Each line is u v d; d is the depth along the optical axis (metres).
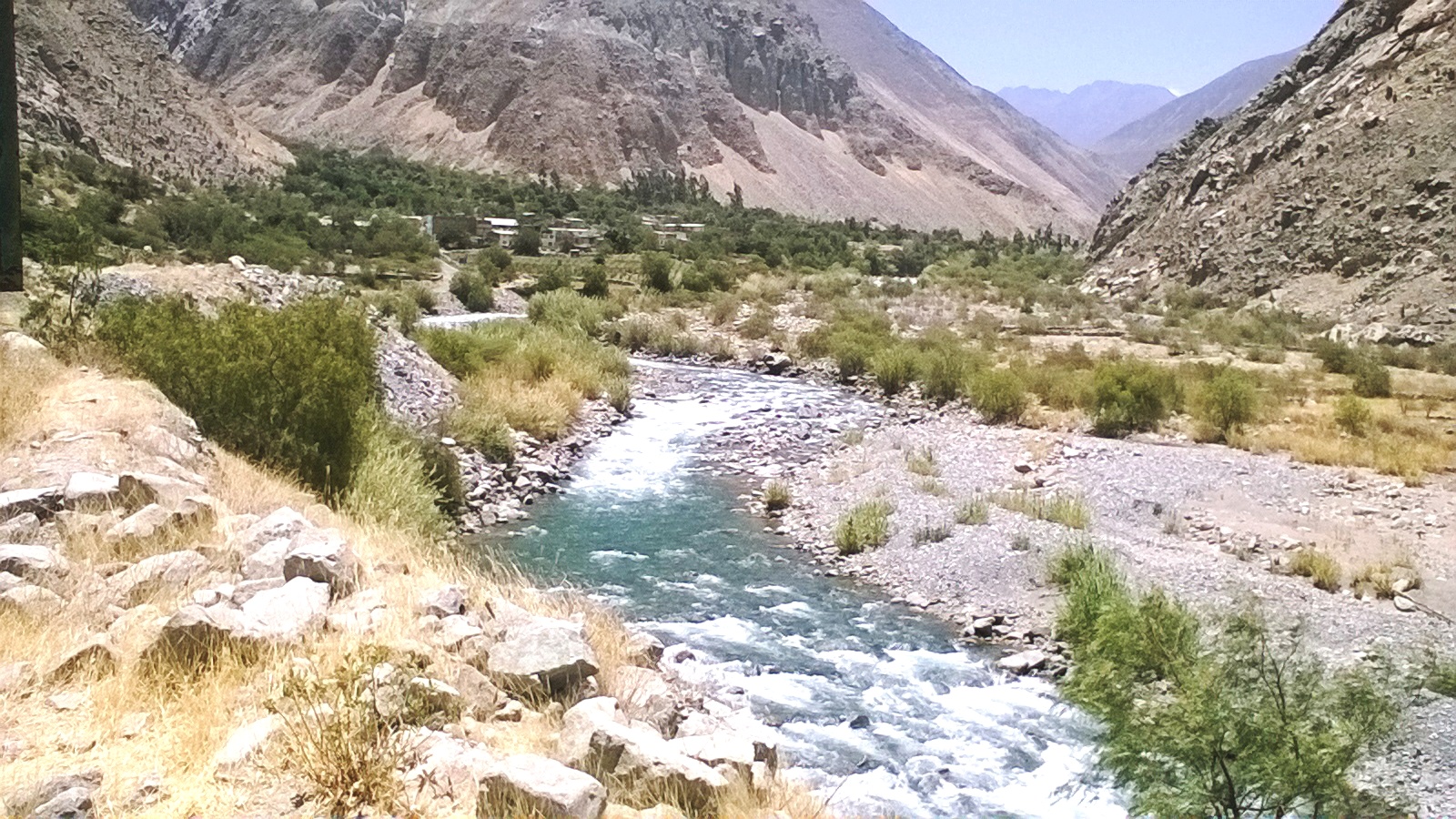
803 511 15.26
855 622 11.09
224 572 5.99
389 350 18.25
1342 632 10.09
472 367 21.23
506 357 22.47
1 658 4.62
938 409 23.64
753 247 70.81
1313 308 38.34
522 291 43.34
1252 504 14.84
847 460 18.14
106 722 4.23
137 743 4.13
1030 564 12.30
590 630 6.64
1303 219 42.66
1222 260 45.25
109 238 39.34
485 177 163.25
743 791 4.45
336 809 3.74
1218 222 47.38
